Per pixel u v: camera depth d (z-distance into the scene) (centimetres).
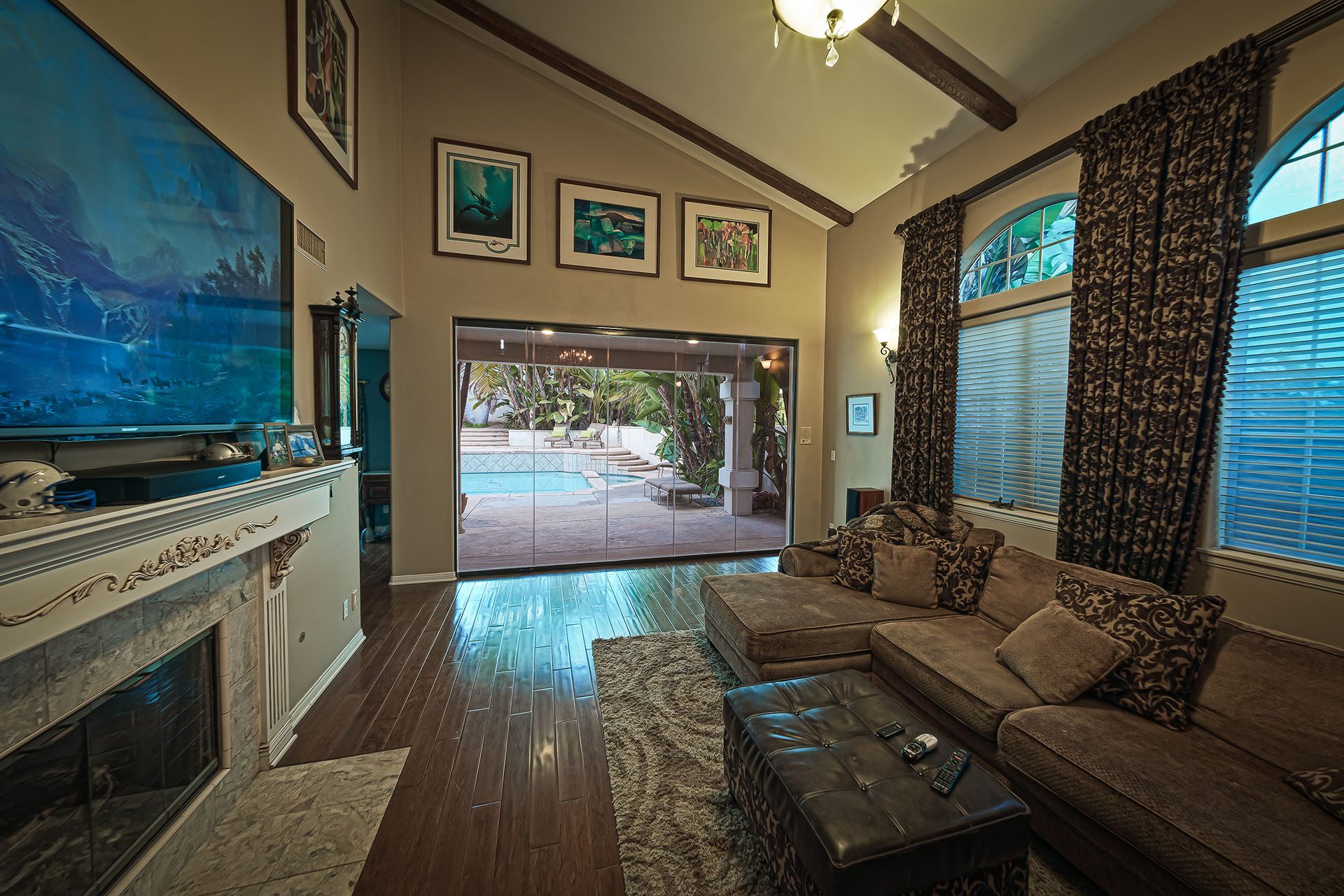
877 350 473
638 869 156
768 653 238
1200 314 230
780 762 146
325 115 265
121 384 130
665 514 532
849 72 355
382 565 491
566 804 184
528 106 448
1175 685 169
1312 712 146
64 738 119
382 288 369
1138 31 265
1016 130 337
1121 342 262
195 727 168
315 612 255
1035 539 328
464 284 436
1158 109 247
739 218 518
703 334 509
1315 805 128
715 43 364
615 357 505
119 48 131
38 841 113
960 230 376
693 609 383
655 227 489
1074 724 163
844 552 312
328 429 257
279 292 213
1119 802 133
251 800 184
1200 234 231
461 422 467
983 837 124
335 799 186
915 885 118
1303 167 217
